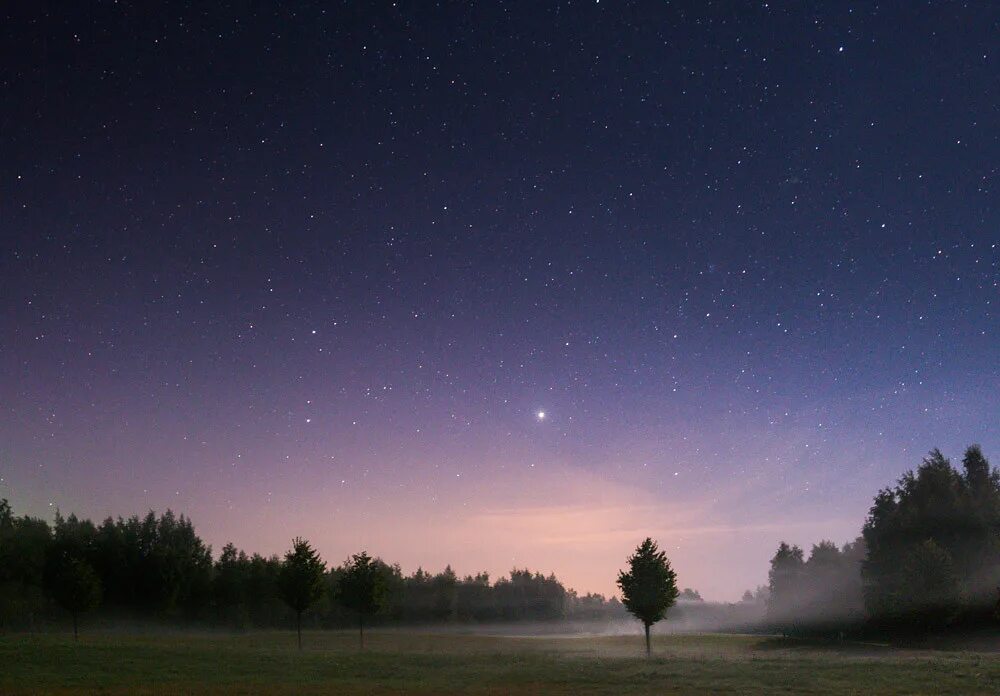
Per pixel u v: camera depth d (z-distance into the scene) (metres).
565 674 37.62
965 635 63.19
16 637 60.34
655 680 34.72
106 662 41.34
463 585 146.88
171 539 107.31
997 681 31.59
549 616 148.12
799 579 105.25
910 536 71.94
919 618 62.75
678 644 66.81
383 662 43.81
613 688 32.38
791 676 34.81
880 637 69.75
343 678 37.19
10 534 93.75
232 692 31.92
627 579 52.56
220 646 55.78
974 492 76.94
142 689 32.69
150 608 97.69
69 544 94.81
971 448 79.88
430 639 72.56
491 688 33.28
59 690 32.22
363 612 63.53
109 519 101.12
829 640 69.12
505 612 146.25
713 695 29.58
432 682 35.47
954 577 62.12
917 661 40.81
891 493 78.75
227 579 103.25
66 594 60.34
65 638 59.84
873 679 33.06
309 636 76.56
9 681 34.75
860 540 103.75
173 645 54.53
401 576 134.88
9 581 89.81
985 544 69.38
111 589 96.25
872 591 71.56
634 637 81.62
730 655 50.41
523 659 46.12
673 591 52.16
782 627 97.69
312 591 58.88
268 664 42.16
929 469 77.31
